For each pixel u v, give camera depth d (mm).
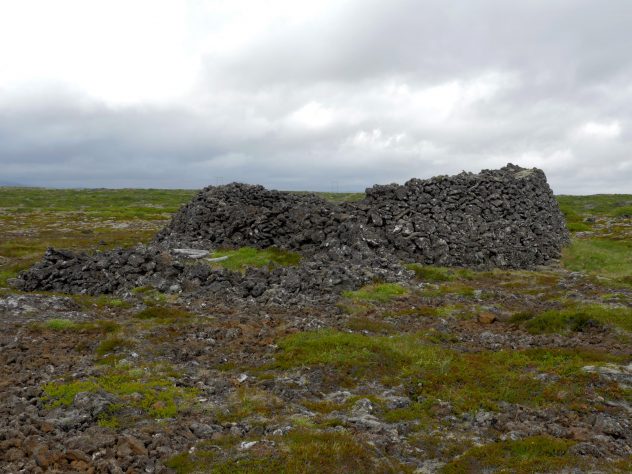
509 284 30297
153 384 13797
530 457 10328
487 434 11852
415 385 14570
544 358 16656
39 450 9664
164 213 96000
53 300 23828
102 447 10172
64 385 13328
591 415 12711
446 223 36781
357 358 16234
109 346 17641
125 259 30656
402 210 37469
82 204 135250
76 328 20062
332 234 35719
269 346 18016
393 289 27078
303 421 11914
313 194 47719
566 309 22547
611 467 9844
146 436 10734
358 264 30906
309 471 9484
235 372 15719
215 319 21797
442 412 12945
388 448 10969
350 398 13688
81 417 11469
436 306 24906
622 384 14188
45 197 152625
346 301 25000
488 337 19797
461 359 16594
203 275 28734
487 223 38438
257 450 10219
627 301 24672
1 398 12773
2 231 62500
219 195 45156
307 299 25250
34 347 17672
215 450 10375
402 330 20719
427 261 33906
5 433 10406
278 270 29500
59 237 55844
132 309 23891
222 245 39062
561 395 13633
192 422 11711
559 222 50281
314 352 16922
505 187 43656
